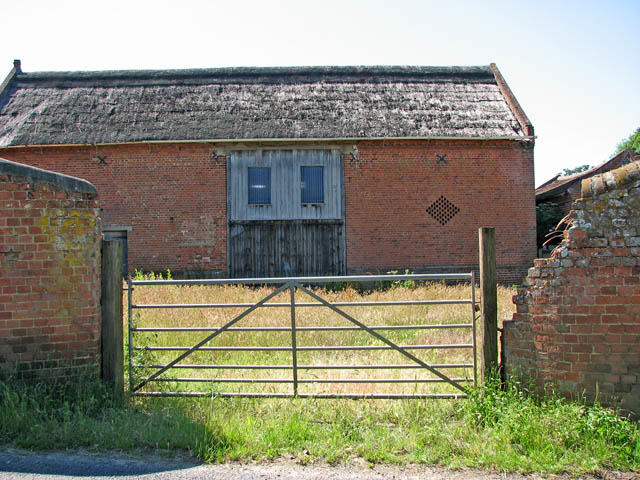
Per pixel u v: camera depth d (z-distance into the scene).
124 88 20.66
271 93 20.62
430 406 5.31
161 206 18.73
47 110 19.41
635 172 4.85
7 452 4.22
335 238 19.03
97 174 18.67
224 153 18.95
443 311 10.68
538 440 4.35
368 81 21.27
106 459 4.13
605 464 4.10
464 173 19.25
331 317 9.91
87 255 5.45
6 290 5.13
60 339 5.31
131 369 5.86
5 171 5.11
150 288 13.29
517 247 19.20
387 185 19.12
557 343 5.03
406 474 3.95
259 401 5.60
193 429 4.60
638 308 4.81
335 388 6.27
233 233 18.89
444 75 21.67
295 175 19.08
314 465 4.09
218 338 8.37
